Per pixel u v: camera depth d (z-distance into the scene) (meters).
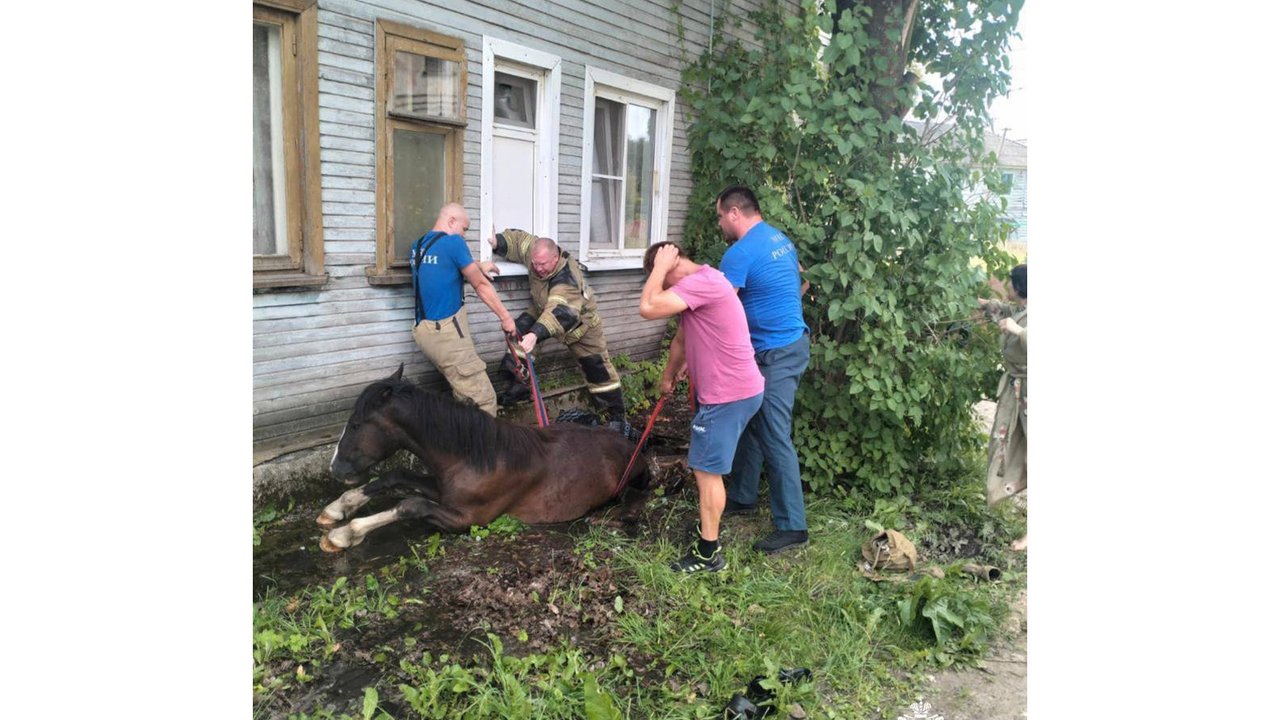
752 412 3.85
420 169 5.39
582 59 6.54
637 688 2.99
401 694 2.91
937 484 5.45
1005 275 5.30
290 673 2.98
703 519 3.95
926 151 4.94
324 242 4.81
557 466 4.42
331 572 3.80
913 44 5.30
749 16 6.74
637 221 7.79
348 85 4.81
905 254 5.02
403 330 5.37
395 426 3.96
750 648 3.31
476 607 3.54
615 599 3.59
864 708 3.05
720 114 5.64
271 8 4.38
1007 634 3.62
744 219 4.29
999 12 4.81
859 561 4.23
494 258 6.00
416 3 5.12
